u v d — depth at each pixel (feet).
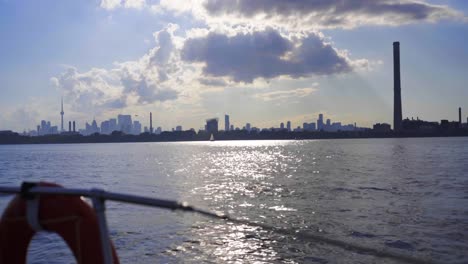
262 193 90.38
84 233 11.44
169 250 43.96
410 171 144.25
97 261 11.28
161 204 9.73
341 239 46.65
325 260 39.55
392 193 86.74
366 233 49.34
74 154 402.31
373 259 39.29
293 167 176.04
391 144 545.03
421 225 53.36
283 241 46.09
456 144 512.63
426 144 521.24
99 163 240.53
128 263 40.04
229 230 51.80
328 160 224.12
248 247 44.39
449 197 79.25
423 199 77.00
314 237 12.60
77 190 10.75
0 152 498.28
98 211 10.48
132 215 62.34
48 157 335.26
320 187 100.07
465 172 137.08
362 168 162.30
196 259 40.96
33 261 40.75
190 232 51.37
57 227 11.51
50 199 11.57
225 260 40.42
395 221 56.29
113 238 49.08
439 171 142.61
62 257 41.88
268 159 250.16
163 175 149.69
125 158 301.84
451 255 40.06
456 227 51.75
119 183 123.54
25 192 11.34
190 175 147.23
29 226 11.76
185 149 524.11
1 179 144.05
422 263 14.05
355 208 67.72
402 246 43.39
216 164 212.02
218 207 70.95
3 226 11.98
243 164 207.10
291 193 89.20
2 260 11.93
